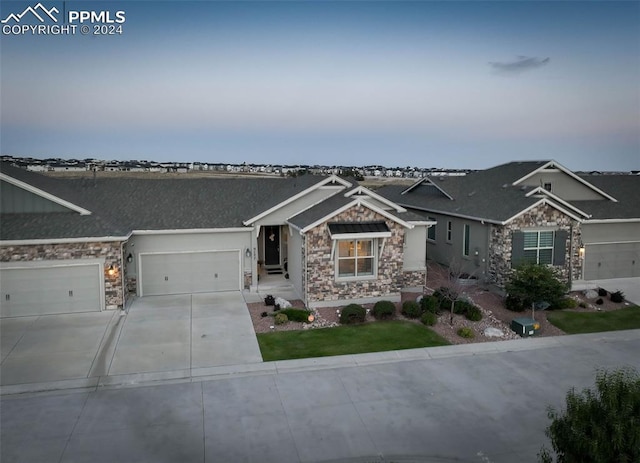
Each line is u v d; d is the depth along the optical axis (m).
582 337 16.98
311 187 22.52
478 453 10.00
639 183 30.20
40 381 12.94
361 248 20.06
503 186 25.83
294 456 9.80
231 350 15.18
